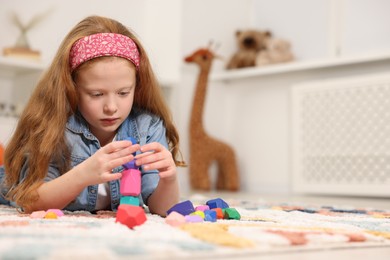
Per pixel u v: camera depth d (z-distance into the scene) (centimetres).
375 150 244
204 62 273
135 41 108
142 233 70
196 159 276
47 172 104
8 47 229
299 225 91
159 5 289
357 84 248
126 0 285
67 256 53
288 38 296
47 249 56
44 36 254
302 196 258
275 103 292
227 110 314
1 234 67
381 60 251
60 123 104
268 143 294
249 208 140
